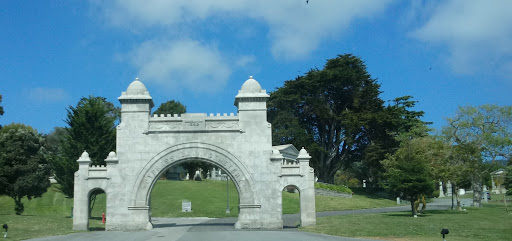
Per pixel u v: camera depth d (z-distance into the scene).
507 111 59.72
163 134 37.19
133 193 36.44
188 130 37.16
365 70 88.69
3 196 67.38
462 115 60.00
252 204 36.56
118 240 28.86
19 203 55.47
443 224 36.72
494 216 44.16
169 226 40.44
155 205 62.88
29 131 69.25
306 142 83.00
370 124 82.19
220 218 53.84
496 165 67.12
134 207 36.25
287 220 46.31
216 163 37.00
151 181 36.69
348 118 81.31
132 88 37.62
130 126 37.22
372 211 57.25
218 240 28.27
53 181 80.00
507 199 82.94
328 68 88.50
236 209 60.84
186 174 107.25
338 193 75.94
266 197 36.75
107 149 51.72
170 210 59.84
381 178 82.81
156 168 36.81
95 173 36.62
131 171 36.72
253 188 36.75
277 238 29.20
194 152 37.00
